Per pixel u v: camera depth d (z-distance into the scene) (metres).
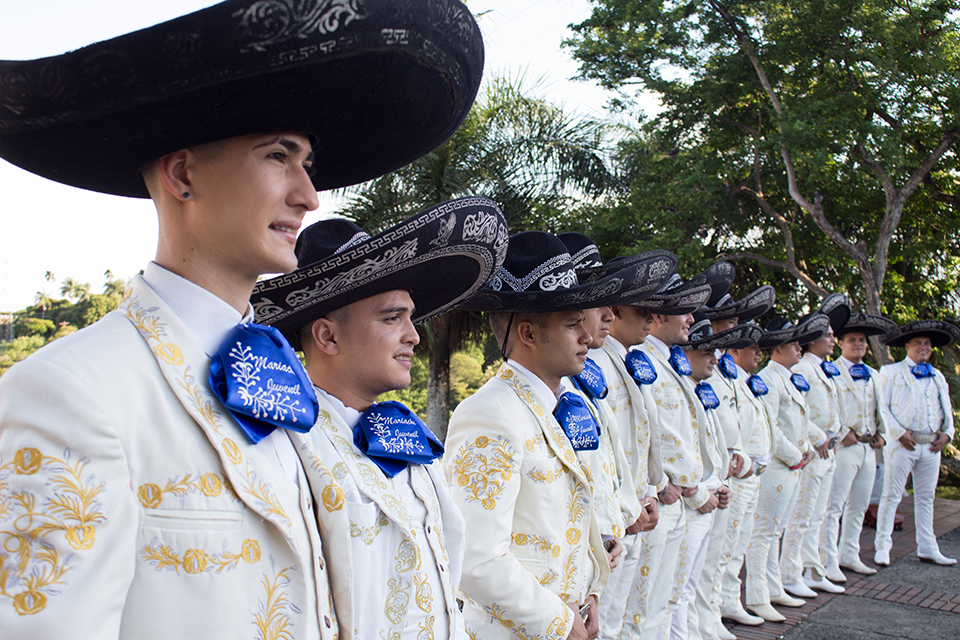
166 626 1.04
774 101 13.65
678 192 13.84
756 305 5.84
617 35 14.69
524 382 2.60
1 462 0.96
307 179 1.28
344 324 1.81
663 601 3.88
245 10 0.99
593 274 3.46
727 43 14.64
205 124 1.14
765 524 5.47
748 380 5.38
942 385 7.09
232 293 1.29
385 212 11.02
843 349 7.33
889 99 13.39
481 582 2.22
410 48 1.17
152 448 1.07
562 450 2.50
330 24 1.05
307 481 1.41
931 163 13.17
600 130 13.21
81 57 1.00
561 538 2.47
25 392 0.98
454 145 11.61
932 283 15.38
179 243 1.24
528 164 12.50
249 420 1.19
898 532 8.09
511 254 2.71
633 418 3.58
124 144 1.17
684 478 3.92
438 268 1.87
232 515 1.12
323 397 1.77
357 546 1.56
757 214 15.57
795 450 5.49
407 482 1.78
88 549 0.95
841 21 12.94
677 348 4.32
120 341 1.11
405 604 1.63
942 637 5.00
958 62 12.76
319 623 1.23
